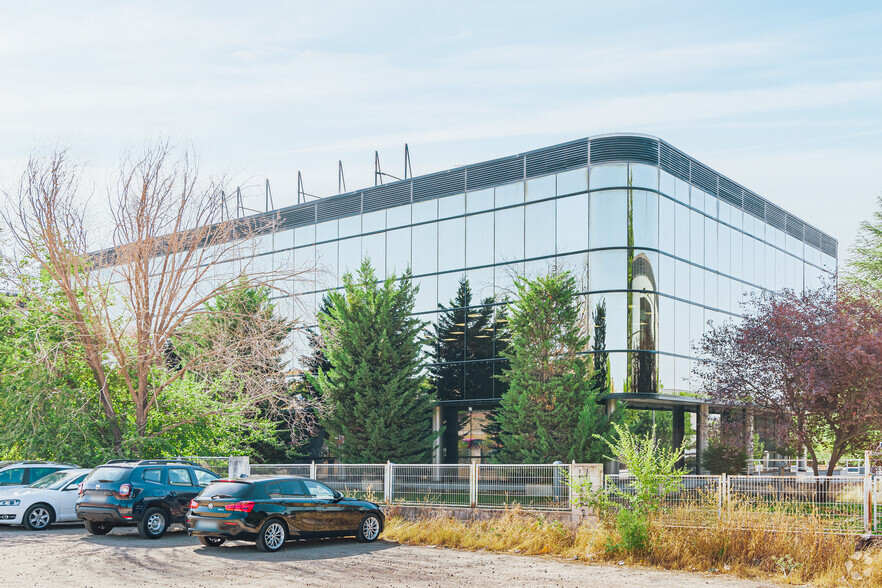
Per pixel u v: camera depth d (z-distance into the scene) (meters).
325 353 30.95
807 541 13.94
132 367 26.62
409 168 39.19
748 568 13.80
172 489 18.67
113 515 17.86
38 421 24.34
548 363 28.28
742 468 32.50
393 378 30.53
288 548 16.59
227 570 13.50
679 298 33.25
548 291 28.94
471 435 34.53
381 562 14.64
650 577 13.30
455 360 35.06
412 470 20.70
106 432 26.02
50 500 19.89
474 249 35.12
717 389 26.94
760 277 40.47
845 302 26.73
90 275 26.34
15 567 13.58
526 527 17.09
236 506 15.74
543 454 27.33
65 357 25.56
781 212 43.19
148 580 12.40
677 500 15.42
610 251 31.30
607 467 27.97
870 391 23.50
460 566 14.31
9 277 25.56
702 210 35.69
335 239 40.16
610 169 31.70
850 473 31.78
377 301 31.25
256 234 33.34
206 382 27.67
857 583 12.70
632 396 30.44
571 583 12.61
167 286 26.48
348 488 21.86
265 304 29.36
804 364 24.33
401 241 37.62
